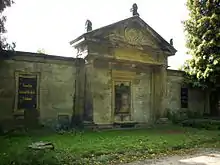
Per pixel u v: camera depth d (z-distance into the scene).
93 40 14.88
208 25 19.08
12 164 6.47
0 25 11.41
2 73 13.44
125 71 17.78
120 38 15.99
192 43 19.89
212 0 18.86
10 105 13.54
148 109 18.77
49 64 14.95
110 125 16.55
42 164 6.64
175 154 8.61
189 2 20.34
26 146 8.24
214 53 18.77
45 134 12.45
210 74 18.70
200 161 7.53
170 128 16.44
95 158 7.63
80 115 15.52
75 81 15.76
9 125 13.37
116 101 17.20
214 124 16.81
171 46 18.47
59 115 14.99
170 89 20.53
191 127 17.25
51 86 14.92
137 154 8.29
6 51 12.99
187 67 21.16
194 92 22.28
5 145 9.15
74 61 15.73
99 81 16.44
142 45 17.02
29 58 14.27
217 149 9.63
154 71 19.19
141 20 16.73
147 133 13.81
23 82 14.09
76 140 10.76
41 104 14.50
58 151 8.20
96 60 16.39
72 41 15.87
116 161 7.39
